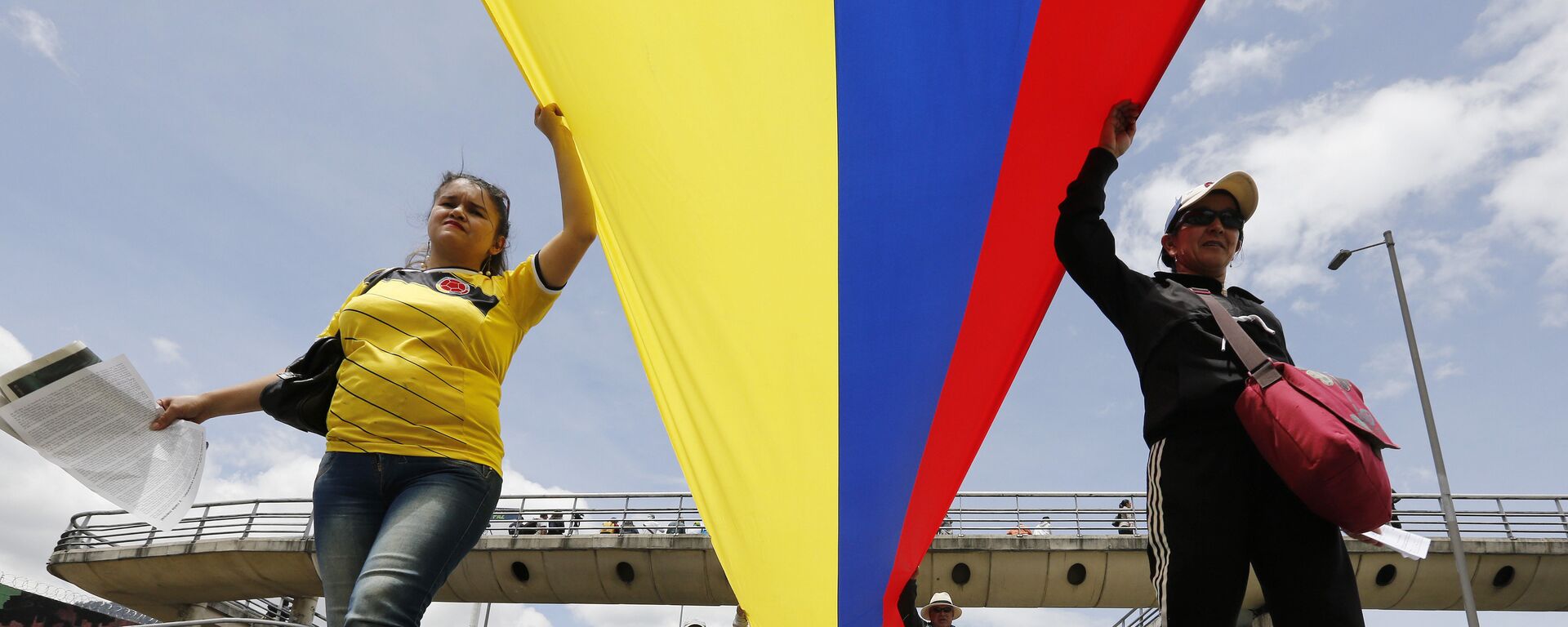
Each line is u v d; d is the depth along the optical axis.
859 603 2.76
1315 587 2.32
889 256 2.69
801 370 2.71
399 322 2.52
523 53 2.83
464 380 2.49
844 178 2.67
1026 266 2.85
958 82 2.62
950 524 18.25
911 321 2.71
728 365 2.71
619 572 18.25
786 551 2.72
